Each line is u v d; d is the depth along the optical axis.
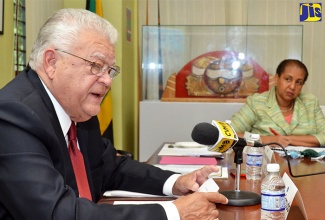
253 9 4.40
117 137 4.05
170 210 1.11
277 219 1.17
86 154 1.47
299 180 1.68
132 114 4.50
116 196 1.54
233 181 1.70
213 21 4.44
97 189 1.53
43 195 1.03
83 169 1.40
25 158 1.06
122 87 4.03
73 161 1.37
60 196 1.04
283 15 4.37
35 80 1.25
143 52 4.07
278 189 1.19
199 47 4.01
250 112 3.11
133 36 4.49
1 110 1.10
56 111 1.29
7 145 1.07
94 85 1.27
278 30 3.96
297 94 3.09
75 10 1.27
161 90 4.07
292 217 1.22
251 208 1.31
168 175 1.56
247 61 3.95
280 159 2.23
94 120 1.58
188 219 1.12
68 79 1.24
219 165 2.04
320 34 4.31
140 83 4.28
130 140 4.41
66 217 1.02
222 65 3.95
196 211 1.13
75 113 1.32
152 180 1.54
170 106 3.74
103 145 1.65
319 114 3.16
